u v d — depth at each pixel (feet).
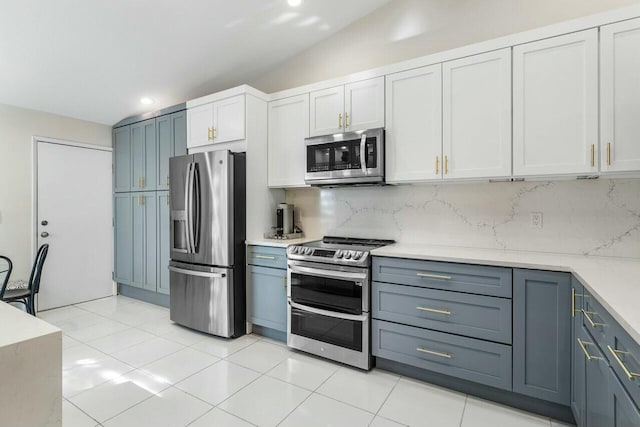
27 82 10.23
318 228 10.52
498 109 6.88
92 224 13.43
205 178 9.70
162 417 5.96
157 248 12.40
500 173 6.87
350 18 9.84
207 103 10.67
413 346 7.13
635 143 5.68
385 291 7.46
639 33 5.62
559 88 6.29
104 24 8.32
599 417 4.17
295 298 8.68
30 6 7.46
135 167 13.10
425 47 8.91
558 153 6.32
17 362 2.75
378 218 9.50
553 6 7.40
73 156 12.85
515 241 7.66
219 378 7.33
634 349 3.10
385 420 5.91
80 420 5.84
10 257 11.23
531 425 5.76
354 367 7.88
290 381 7.22
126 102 12.27
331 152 8.75
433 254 7.00
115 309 12.27
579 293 5.15
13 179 11.32
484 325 6.36
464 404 6.40
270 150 10.48
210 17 8.70
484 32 8.15
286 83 11.25
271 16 9.11
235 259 9.55
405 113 7.97
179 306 10.36
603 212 6.80
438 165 7.56
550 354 5.75
